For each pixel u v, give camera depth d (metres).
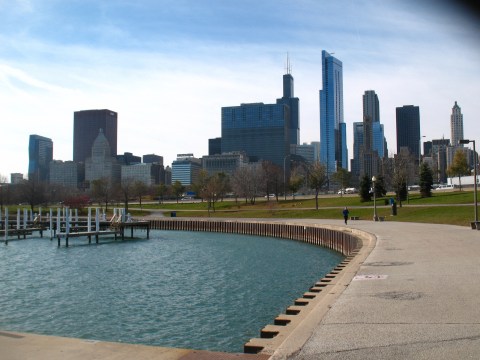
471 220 52.59
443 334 10.34
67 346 9.85
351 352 9.29
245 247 63.22
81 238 82.06
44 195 155.88
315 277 38.16
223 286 34.53
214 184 124.94
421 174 97.00
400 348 9.45
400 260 23.72
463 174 152.25
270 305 28.22
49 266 47.19
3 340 10.24
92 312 27.16
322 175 136.25
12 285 36.19
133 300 30.17
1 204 151.38
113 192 156.38
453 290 15.40
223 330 23.36
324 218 85.38
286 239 74.56
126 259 52.28
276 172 146.00
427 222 58.81
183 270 43.00
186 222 98.25
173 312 26.92
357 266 22.14
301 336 10.48
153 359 9.11
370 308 13.17
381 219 66.19
